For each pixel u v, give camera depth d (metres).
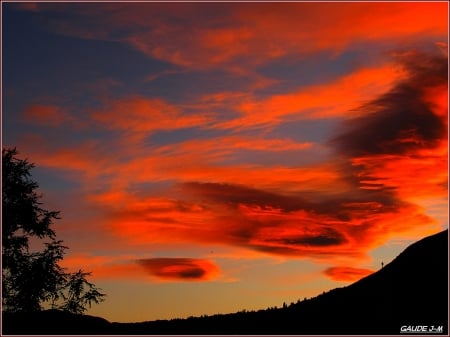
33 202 44.53
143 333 45.53
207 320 51.81
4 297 43.09
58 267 44.62
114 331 47.22
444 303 50.34
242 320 52.34
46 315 44.47
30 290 42.88
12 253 43.28
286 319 51.56
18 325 42.22
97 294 45.53
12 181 43.75
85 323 46.12
